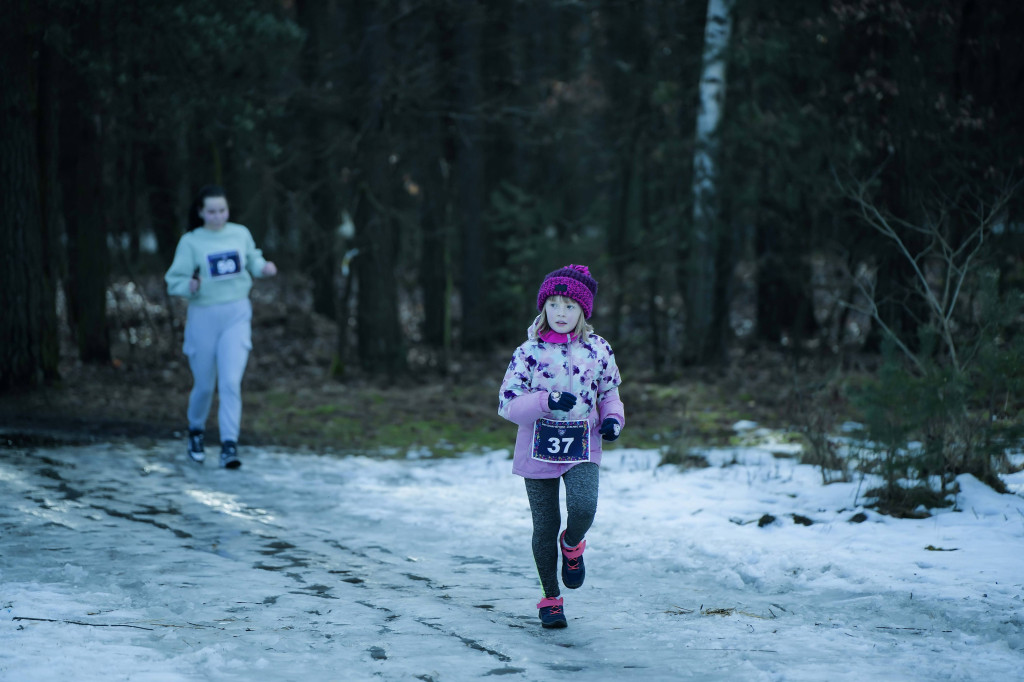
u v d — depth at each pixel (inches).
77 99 810.8
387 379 932.0
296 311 1339.8
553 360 277.6
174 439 613.0
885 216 720.3
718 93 909.8
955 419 430.6
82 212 888.9
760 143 878.4
